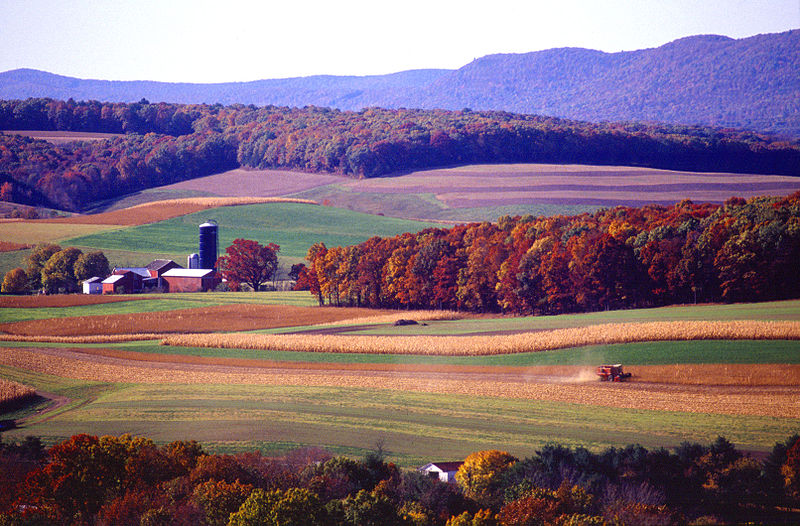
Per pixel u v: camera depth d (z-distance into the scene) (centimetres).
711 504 10794
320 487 11125
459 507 10644
